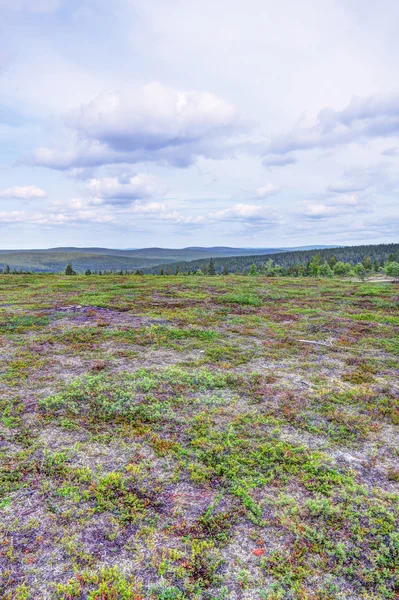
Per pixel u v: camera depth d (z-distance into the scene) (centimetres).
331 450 654
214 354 1202
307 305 2278
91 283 3350
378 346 1371
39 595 367
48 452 616
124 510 487
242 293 2758
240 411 794
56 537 440
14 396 837
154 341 1345
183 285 3231
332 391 916
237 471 581
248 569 406
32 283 3403
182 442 665
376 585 390
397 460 627
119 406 794
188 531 456
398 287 3356
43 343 1284
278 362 1147
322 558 422
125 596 370
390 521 482
